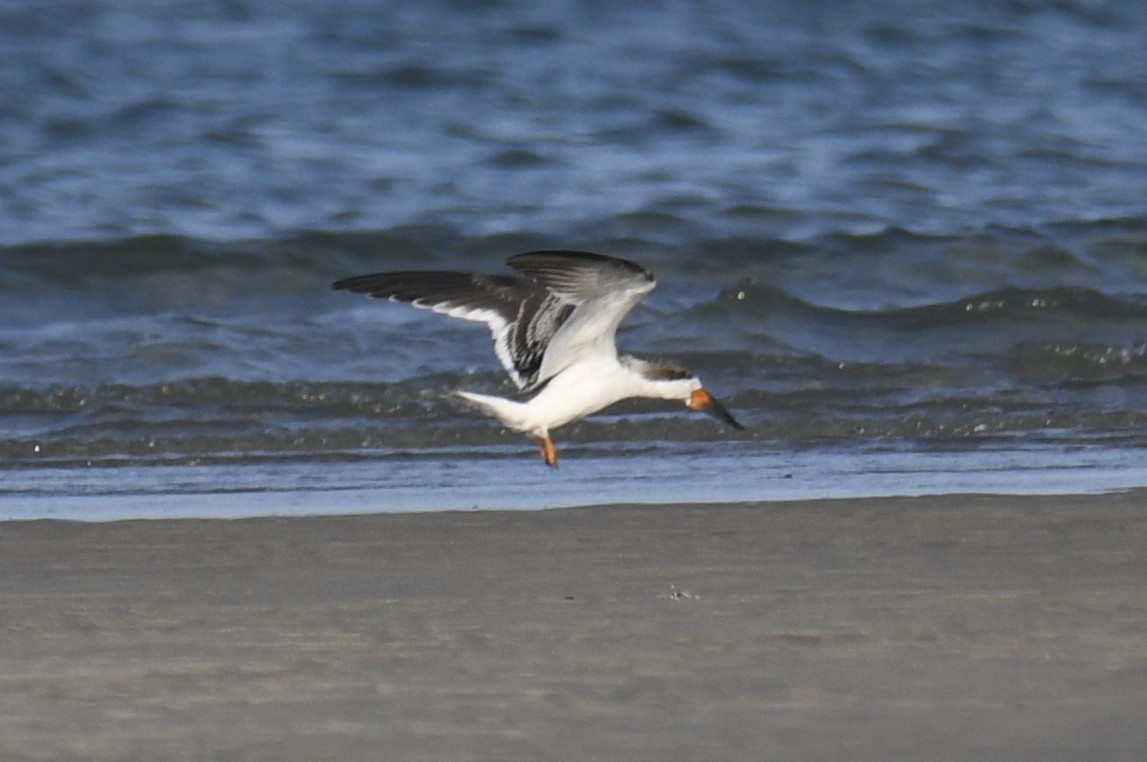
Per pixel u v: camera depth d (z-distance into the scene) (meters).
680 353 18.34
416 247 22.39
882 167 26.89
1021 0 36.28
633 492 13.16
